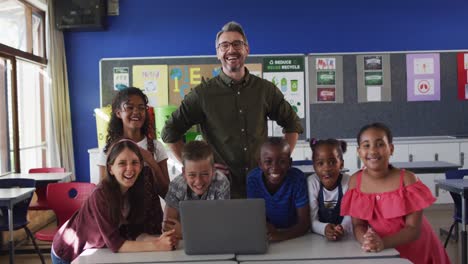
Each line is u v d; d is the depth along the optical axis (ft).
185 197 6.93
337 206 7.01
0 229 11.02
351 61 19.24
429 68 19.26
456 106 19.35
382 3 19.29
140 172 6.81
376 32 19.33
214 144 8.39
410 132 19.34
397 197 6.35
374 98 19.33
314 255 5.82
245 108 8.25
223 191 6.90
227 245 5.84
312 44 19.33
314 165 7.12
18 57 16.43
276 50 19.33
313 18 19.27
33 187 12.30
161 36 19.30
